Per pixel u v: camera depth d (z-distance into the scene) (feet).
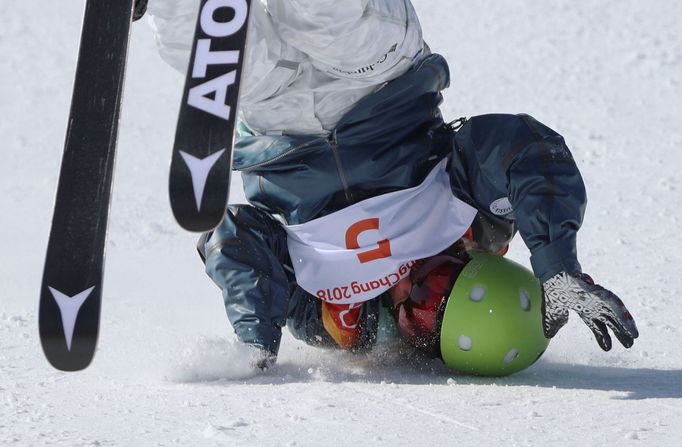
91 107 45.42
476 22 169.27
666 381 48.57
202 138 42.70
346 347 53.16
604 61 147.43
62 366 42.34
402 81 51.44
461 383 48.98
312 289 51.88
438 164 53.06
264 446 38.58
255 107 50.83
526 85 139.23
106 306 67.77
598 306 46.47
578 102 131.23
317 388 47.39
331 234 52.01
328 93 50.44
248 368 49.73
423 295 50.52
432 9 177.58
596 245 80.84
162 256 83.51
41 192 107.14
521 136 50.34
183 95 43.57
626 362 53.06
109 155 44.70
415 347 51.72
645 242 81.25
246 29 44.45
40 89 149.59
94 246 43.50
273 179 52.85
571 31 161.17
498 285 49.29
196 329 61.52
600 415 42.04
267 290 51.47
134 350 55.88
